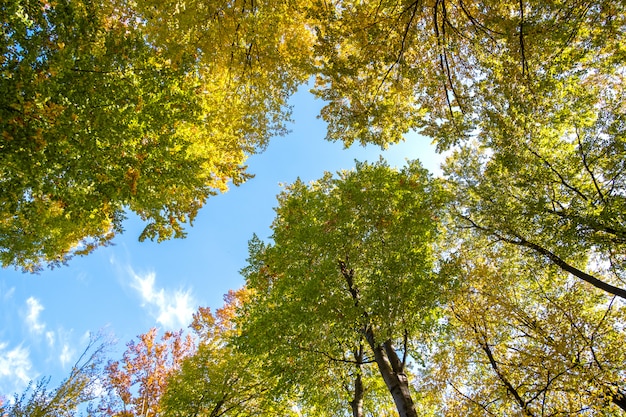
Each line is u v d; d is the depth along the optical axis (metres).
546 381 7.62
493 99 7.14
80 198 4.83
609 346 7.93
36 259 8.33
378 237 8.69
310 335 7.94
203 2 6.59
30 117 4.02
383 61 7.12
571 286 10.04
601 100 9.69
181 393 11.05
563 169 10.04
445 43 6.81
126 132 4.86
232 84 8.24
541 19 5.98
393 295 7.38
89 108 4.43
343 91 7.68
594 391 7.03
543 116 8.19
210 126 7.59
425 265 8.59
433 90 7.52
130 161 5.10
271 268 9.91
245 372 11.31
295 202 10.63
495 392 7.89
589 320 8.53
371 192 9.03
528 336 8.74
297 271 8.76
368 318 7.69
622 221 7.73
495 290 9.24
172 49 6.29
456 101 7.46
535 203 9.20
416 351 8.36
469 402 7.88
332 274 8.46
